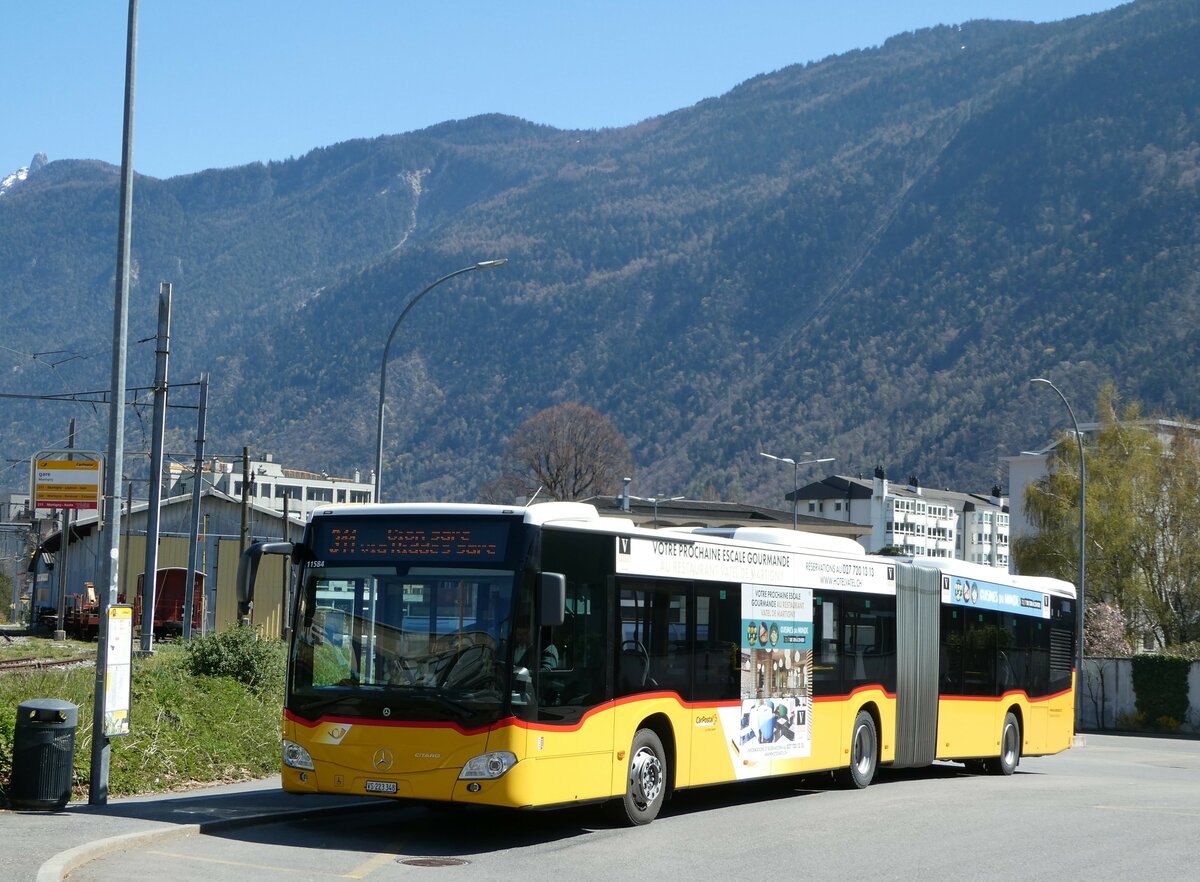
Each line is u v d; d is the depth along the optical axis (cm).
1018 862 1302
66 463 3472
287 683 1366
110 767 1553
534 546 1339
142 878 1084
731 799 1812
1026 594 2552
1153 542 6138
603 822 1505
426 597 1341
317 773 1330
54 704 1375
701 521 9100
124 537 6206
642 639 1488
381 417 3038
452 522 1354
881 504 16138
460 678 1308
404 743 1303
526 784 1301
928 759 2133
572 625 1384
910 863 1279
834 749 1869
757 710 1691
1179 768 2989
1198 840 1490
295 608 1380
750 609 1692
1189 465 6212
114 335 1505
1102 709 4941
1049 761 3083
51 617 5934
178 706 1833
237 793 1586
